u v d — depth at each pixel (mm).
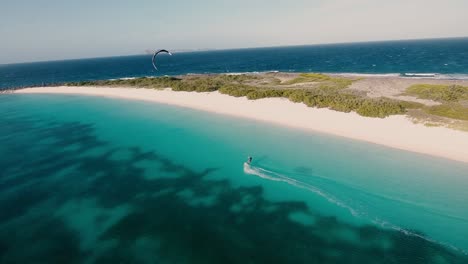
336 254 13875
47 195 20203
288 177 21453
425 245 14391
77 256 14102
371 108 31500
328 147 26422
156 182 21781
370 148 25547
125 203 18922
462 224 15719
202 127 34688
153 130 34781
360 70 92688
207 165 24406
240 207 18062
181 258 13773
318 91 44625
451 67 85062
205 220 16812
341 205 17828
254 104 41281
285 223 16328
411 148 24594
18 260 13945
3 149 30125
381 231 15469
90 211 18047
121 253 14234
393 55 146750
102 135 34000
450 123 26766
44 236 15711
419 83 50844
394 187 19391
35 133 35812
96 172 23875
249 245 14594
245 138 30094
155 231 15891
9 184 22047
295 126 32625
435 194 18375
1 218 17500
